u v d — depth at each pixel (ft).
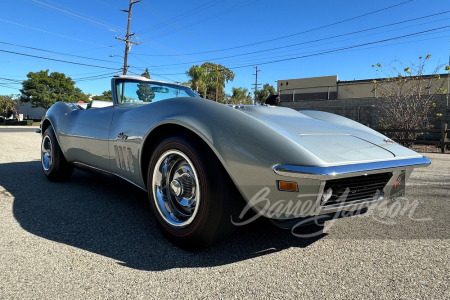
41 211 7.61
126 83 8.97
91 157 8.56
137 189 10.07
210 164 5.12
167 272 4.73
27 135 40.78
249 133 4.99
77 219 7.08
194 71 79.00
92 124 8.50
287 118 6.47
